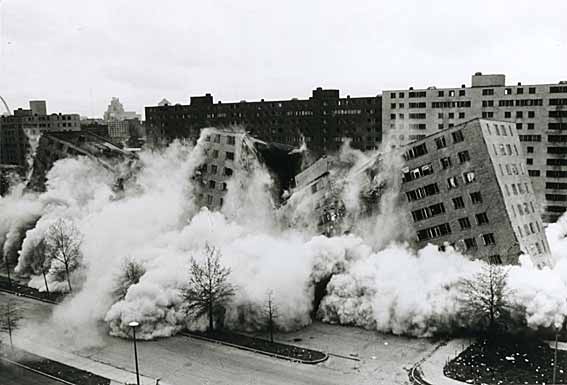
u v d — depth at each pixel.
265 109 152.62
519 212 66.94
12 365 52.50
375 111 137.62
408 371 49.62
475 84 120.75
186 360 53.16
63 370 51.00
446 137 67.19
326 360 52.59
